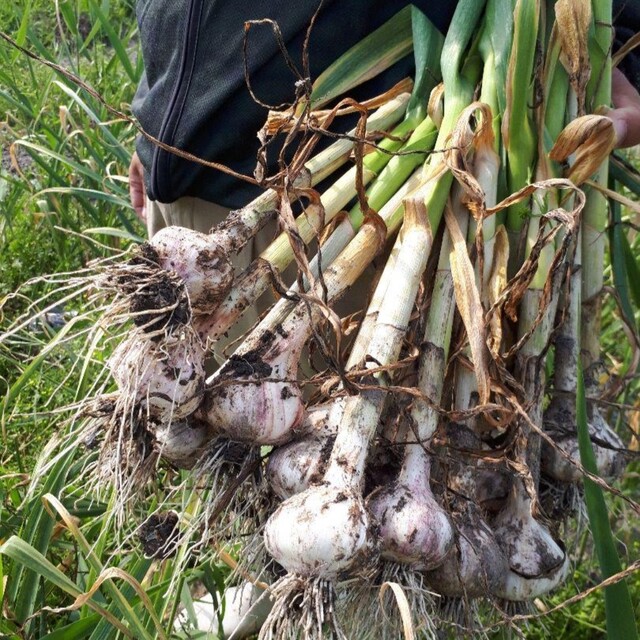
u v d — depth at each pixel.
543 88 0.51
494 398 0.48
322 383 0.46
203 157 0.53
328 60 0.51
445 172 0.47
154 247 0.41
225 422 0.41
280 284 0.43
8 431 0.67
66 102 1.18
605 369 0.57
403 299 0.43
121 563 0.57
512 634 0.50
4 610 0.51
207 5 0.50
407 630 0.37
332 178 0.52
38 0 1.40
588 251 0.54
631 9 0.58
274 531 0.39
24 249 0.97
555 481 0.52
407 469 0.43
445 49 0.51
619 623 0.44
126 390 0.40
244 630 0.63
